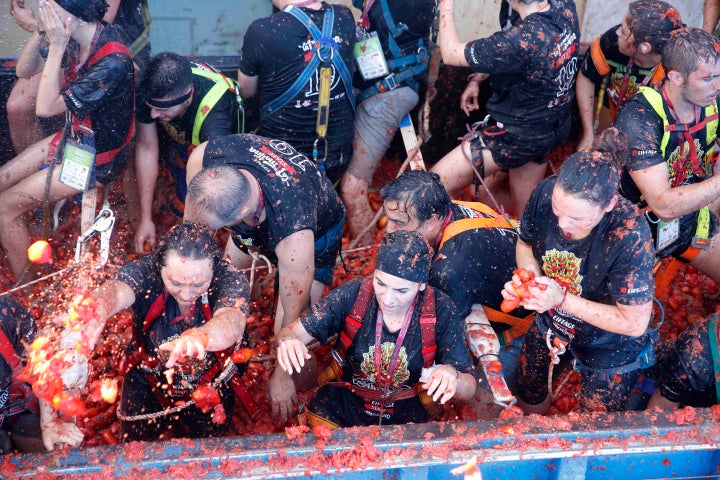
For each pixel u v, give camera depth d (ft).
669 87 11.43
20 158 14.44
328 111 14.65
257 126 16.90
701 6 21.68
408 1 15.05
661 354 13.02
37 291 14.92
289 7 14.07
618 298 9.91
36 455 9.09
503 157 15.53
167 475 9.04
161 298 9.98
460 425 9.82
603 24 21.77
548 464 9.99
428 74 16.84
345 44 14.38
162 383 10.84
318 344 13.25
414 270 9.67
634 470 10.31
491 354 11.64
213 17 21.61
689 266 16.42
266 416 12.73
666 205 11.51
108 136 13.71
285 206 10.75
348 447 9.35
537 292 9.79
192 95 14.07
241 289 10.12
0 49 17.84
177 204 16.38
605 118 17.71
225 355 10.55
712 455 10.25
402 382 10.91
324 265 13.17
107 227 12.76
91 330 8.98
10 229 14.53
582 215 9.06
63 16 12.17
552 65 13.91
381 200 18.35
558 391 13.65
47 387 9.18
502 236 11.85
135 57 15.96
